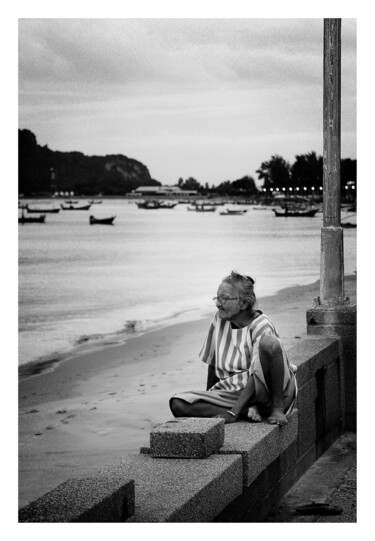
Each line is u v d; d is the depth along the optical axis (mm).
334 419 6750
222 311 5031
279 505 5121
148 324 20219
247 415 4918
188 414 4891
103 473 3883
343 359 7035
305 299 20578
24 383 13367
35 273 30094
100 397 11617
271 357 4871
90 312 22641
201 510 3664
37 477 7801
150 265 31594
